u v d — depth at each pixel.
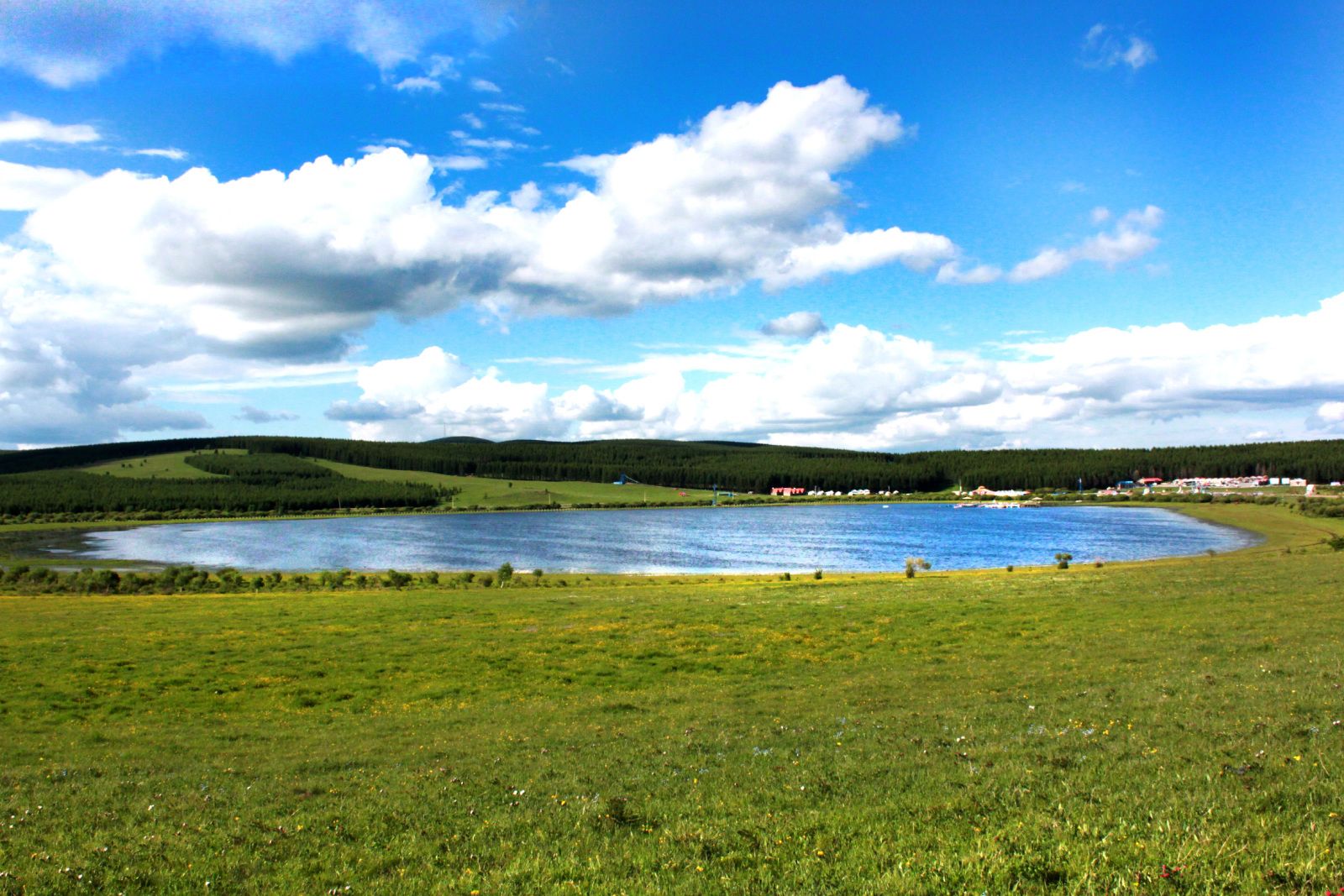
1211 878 10.52
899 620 48.25
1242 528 176.50
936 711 25.48
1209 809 13.00
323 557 154.38
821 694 30.61
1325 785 13.62
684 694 32.44
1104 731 20.33
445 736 26.73
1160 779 15.16
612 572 119.38
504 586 85.62
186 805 18.86
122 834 16.62
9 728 29.47
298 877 13.88
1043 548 146.25
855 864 12.34
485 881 12.98
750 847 13.59
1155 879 10.65
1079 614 46.28
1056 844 12.12
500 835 15.59
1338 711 19.58
